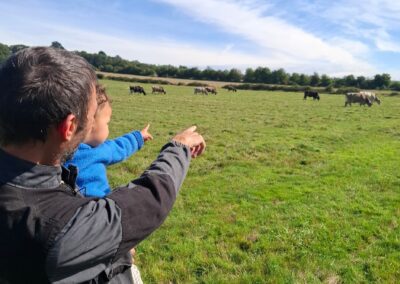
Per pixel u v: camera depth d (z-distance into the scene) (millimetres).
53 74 1446
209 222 8586
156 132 21453
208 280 6195
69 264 1416
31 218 1394
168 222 8531
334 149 17281
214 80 140500
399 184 11773
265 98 61375
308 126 25000
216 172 12977
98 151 2586
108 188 2715
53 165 1530
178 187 1791
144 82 101000
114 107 35500
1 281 1448
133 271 2146
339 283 6262
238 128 23656
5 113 1405
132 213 1571
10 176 1429
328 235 7914
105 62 147875
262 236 7852
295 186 11414
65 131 1484
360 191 10984
